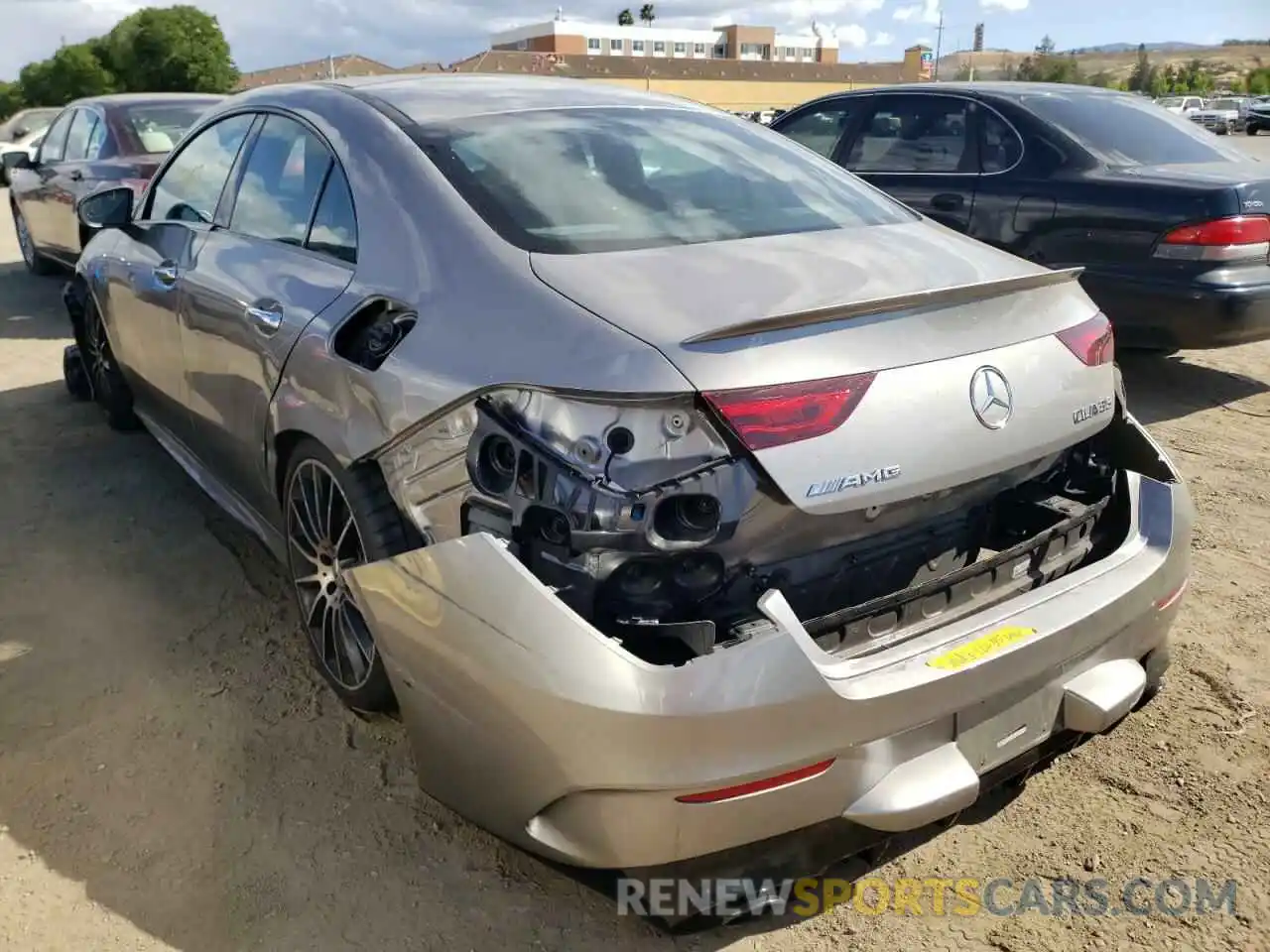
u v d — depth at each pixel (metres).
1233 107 46.09
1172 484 2.52
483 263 2.28
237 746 2.74
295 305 2.75
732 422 1.84
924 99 6.30
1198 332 5.11
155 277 3.73
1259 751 2.74
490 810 2.06
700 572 1.93
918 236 2.68
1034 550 2.30
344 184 2.79
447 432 2.17
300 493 2.86
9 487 4.40
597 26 81.06
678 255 2.30
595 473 1.88
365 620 2.23
